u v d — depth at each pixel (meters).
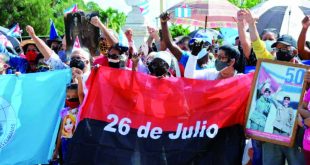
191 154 5.09
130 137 5.02
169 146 5.07
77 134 4.97
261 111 5.11
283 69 5.04
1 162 5.62
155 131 5.07
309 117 4.81
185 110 5.12
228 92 5.19
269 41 7.28
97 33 7.61
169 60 5.35
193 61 6.00
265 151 5.23
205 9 11.84
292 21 11.14
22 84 5.70
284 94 5.04
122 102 5.04
